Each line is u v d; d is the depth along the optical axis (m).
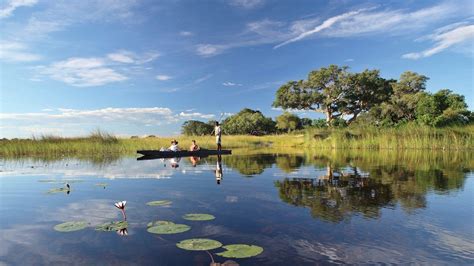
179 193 6.54
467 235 3.88
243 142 34.09
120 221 4.47
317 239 3.73
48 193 6.69
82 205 5.55
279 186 7.34
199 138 33.06
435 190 6.81
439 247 3.51
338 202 5.66
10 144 21.56
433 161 13.73
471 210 5.05
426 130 24.58
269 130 77.00
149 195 6.35
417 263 3.10
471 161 13.65
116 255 3.28
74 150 22.34
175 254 3.28
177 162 14.10
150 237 3.80
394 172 9.91
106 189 7.08
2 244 3.62
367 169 10.77
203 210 5.08
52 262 3.12
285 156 17.64
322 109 52.78
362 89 49.75
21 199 6.11
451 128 24.52
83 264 3.07
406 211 5.02
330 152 21.33
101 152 22.27
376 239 3.74
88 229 4.13
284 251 3.38
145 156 18.28
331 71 49.50
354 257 3.24
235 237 3.79
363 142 25.59
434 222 4.41
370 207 5.26
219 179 8.52
